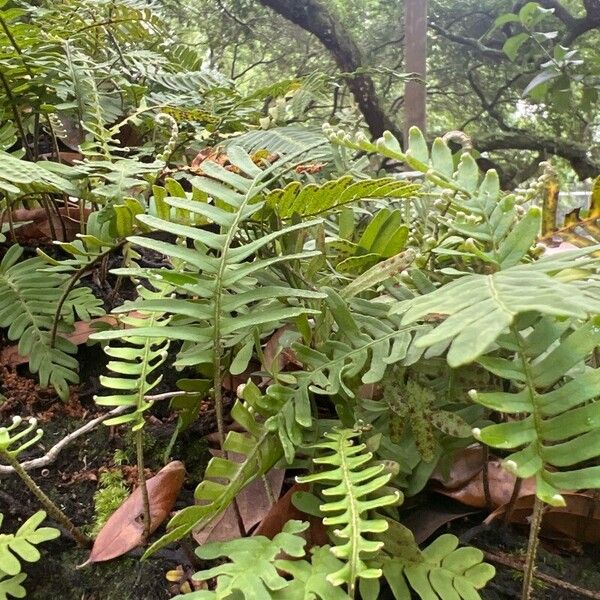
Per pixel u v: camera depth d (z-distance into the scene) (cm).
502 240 60
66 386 89
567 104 316
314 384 68
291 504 64
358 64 323
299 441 61
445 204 78
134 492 71
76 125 146
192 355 62
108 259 122
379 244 82
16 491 78
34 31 112
